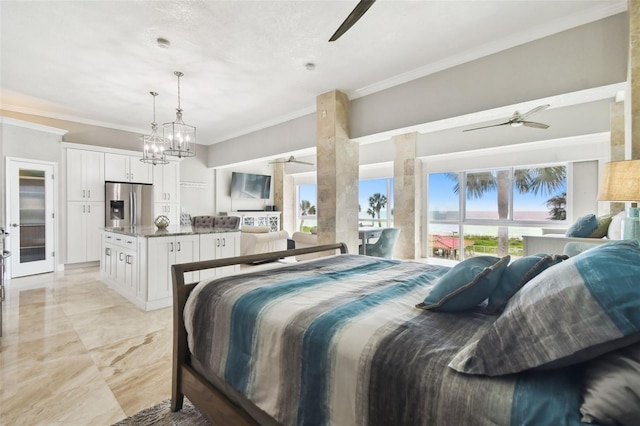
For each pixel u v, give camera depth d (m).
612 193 2.22
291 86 4.29
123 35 3.05
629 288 0.69
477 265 1.29
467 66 3.44
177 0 2.56
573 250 3.04
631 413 0.62
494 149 5.85
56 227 5.22
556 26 2.85
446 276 1.33
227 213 8.42
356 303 1.34
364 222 8.39
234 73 3.89
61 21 2.81
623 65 2.58
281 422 1.13
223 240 4.04
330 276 1.85
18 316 3.11
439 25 2.89
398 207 7.09
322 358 1.05
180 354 1.69
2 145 4.64
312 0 2.57
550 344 0.75
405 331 1.07
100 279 4.61
